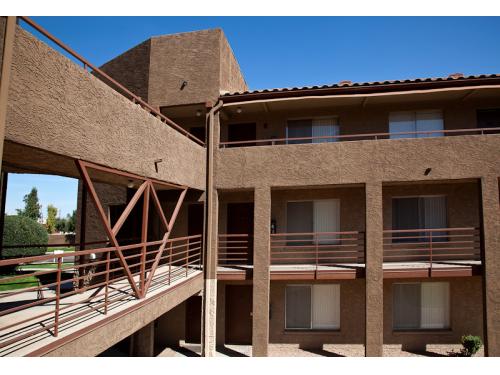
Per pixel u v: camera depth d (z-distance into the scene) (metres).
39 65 5.59
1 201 10.05
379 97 13.07
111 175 9.10
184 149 11.37
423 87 12.06
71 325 6.24
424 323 13.14
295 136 14.62
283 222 14.11
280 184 12.60
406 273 11.62
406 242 13.36
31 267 22.83
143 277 8.51
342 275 11.94
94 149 6.95
